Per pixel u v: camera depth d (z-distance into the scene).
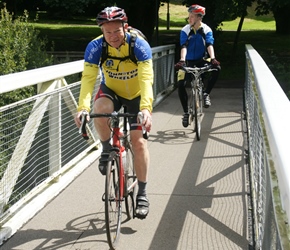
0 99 5.57
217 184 4.95
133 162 3.92
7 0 16.11
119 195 3.59
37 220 4.13
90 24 29.97
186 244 3.65
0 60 7.31
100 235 3.84
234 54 16.41
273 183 2.07
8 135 3.90
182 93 7.00
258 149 3.64
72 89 5.39
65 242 3.73
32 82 4.02
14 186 4.15
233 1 13.45
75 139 5.45
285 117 2.19
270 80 3.42
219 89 11.66
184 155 6.02
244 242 3.66
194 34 7.32
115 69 3.73
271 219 2.25
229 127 7.51
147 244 3.67
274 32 26.69
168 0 15.83
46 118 4.70
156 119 8.17
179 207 4.37
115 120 3.51
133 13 15.97
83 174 5.30
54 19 31.38
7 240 3.76
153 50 9.06
